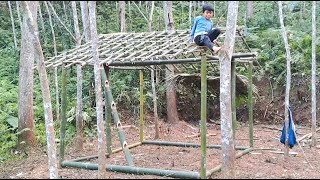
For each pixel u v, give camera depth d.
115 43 8.04
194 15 14.09
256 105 12.70
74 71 12.44
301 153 8.44
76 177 6.60
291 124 7.62
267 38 13.36
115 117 7.13
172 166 7.33
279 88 12.80
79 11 13.77
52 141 5.78
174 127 11.71
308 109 12.16
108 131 8.31
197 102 12.91
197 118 12.83
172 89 11.99
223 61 5.87
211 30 6.81
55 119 11.08
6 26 14.94
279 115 12.41
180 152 8.71
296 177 6.33
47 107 5.74
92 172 7.05
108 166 6.95
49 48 13.62
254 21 14.64
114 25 14.16
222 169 6.19
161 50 6.98
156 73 12.17
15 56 13.41
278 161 7.68
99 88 5.81
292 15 14.25
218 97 12.73
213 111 12.78
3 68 12.73
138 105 12.31
